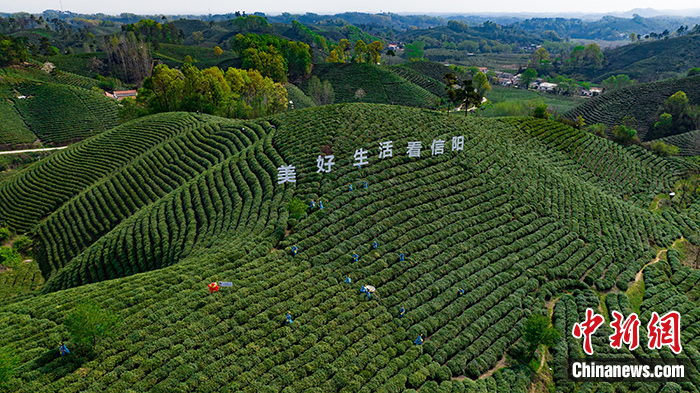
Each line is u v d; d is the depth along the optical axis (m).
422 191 54.75
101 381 26.14
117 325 28.80
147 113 105.75
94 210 64.38
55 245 59.97
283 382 28.98
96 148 83.69
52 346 28.33
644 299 46.09
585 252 51.06
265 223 45.94
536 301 42.66
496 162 65.62
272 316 33.88
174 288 34.69
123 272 46.41
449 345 35.66
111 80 155.25
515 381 33.69
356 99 149.12
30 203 71.00
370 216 48.53
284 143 63.78
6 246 58.78
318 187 52.03
